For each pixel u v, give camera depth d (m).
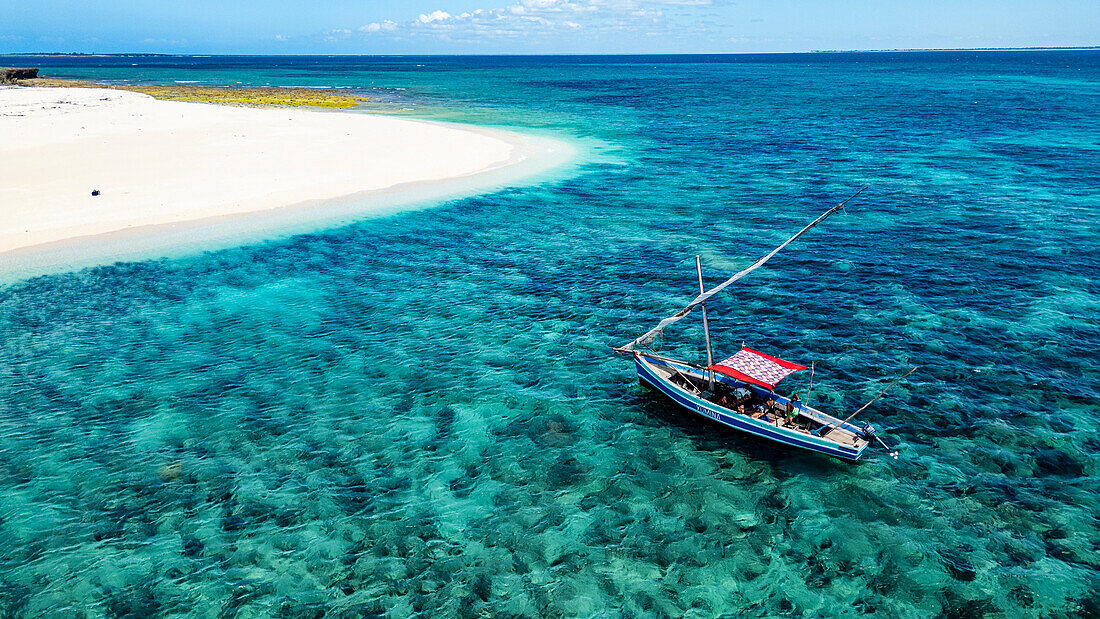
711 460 23.56
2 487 22.02
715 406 25.09
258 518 20.78
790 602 17.81
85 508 21.14
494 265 42.56
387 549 19.62
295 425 25.69
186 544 19.75
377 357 30.97
